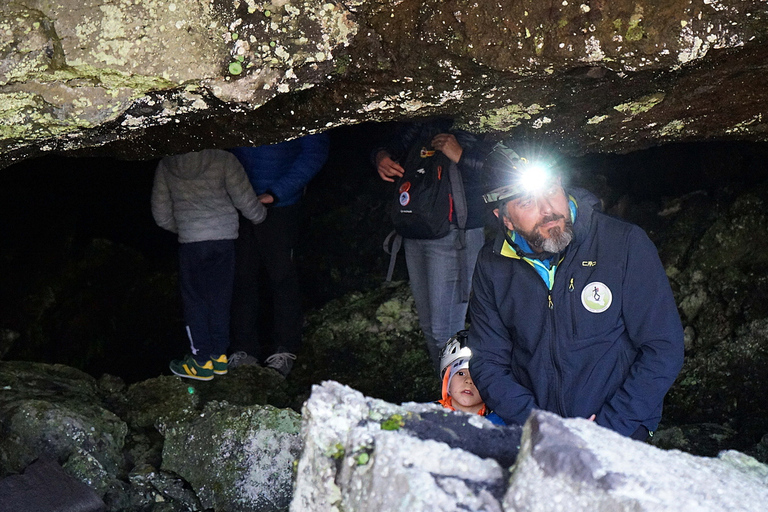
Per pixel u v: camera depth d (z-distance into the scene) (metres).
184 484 3.81
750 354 4.76
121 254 6.02
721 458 1.87
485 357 2.88
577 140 3.43
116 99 2.75
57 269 5.71
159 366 5.72
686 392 4.73
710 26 2.55
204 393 4.84
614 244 2.66
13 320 5.36
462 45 2.76
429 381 5.23
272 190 4.88
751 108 3.17
